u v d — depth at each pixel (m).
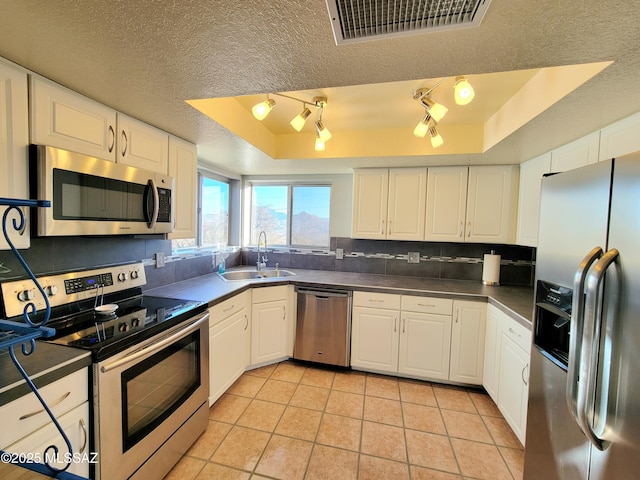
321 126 2.04
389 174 2.85
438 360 2.46
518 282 2.82
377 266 3.19
